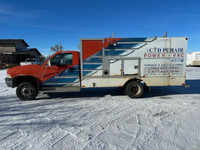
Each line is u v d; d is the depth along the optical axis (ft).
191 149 7.37
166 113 12.37
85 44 16.28
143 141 8.09
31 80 17.87
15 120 11.15
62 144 7.90
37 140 8.34
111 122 10.64
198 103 15.33
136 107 14.10
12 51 89.10
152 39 16.66
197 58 81.92
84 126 10.04
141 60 16.84
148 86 17.85
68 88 16.79
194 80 32.07
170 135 8.70
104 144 7.82
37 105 15.05
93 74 16.75
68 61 16.74
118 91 21.91
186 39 16.96
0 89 23.66
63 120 11.10
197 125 9.99
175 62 17.19
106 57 16.56
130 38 16.47
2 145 7.88
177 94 19.75
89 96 18.95
